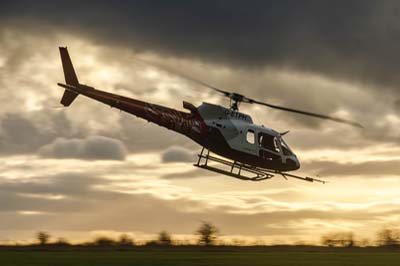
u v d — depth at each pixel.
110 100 59.84
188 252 66.88
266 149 61.56
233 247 72.94
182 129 59.97
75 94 61.50
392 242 73.81
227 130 60.41
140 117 59.97
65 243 69.38
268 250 70.25
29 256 60.25
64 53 62.03
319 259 61.12
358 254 66.88
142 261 56.62
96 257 59.91
